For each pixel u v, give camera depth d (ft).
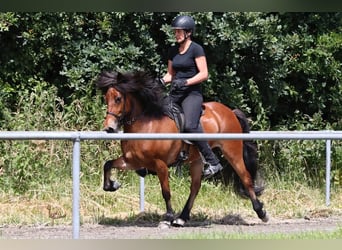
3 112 52.01
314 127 56.90
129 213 43.57
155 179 48.39
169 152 37.99
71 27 54.19
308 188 50.52
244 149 41.65
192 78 37.81
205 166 39.06
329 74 56.70
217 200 47.11
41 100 51.42
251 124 54.49
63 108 51.93
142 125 37.81
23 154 46.93
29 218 41.06
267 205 46.65
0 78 53.62
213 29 53.31
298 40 55.52
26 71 54.24
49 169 47.42
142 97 37.88
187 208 39.75
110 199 45.65
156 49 55.52
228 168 50.14
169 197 38.40
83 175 48.14
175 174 49.60
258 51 54.85
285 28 56.65
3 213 42.14
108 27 54.24
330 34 56.95
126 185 48.03
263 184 48.49
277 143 53.36
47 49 53.83
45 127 50.78
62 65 54.85
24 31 53.42
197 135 30.14
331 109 57.88
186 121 38.09
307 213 44.91
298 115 57.72
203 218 42.65
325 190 49.44
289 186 50.08
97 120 51.67
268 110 56.13
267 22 53.52
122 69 53.16
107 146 50.52
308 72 56.24
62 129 50.98
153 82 37.99
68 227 38.40
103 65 53.16
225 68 55.72
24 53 53.72
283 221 42.24
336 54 57.57
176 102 38.70
